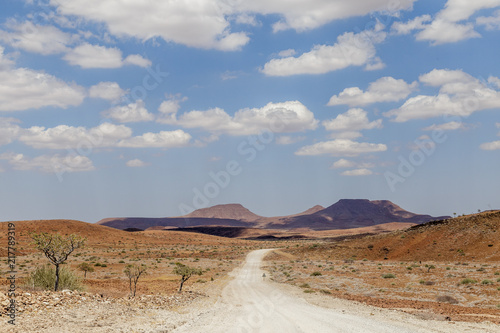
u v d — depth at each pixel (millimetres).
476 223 95125
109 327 14586
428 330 15289
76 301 18812
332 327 16031
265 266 83188
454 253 87250
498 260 76125
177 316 18891
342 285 46812
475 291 37781
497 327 16484
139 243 166500
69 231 158000
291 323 17203
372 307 24422
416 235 102938
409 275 56531
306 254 111875
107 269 67500
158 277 54406
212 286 42750
